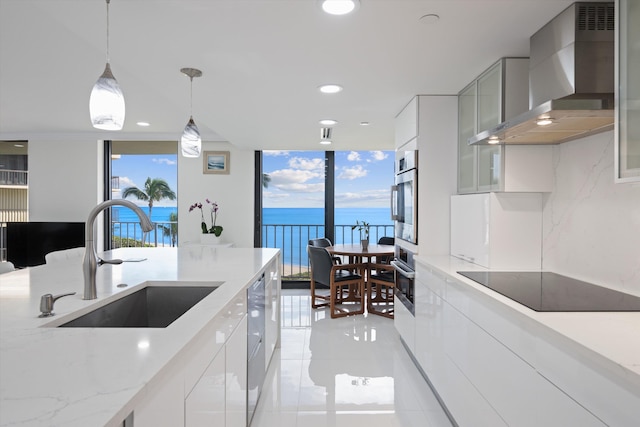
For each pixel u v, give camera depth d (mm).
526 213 2617
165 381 1042
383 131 4742
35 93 3883
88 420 704
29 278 2111
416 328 3230
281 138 5254
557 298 1748
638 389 990
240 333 1989
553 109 1678
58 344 1103
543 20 1979
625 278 1952
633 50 1401
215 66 2580
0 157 6121
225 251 3646
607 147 2098
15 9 2248
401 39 2182
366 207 12180
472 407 2070
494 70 2547
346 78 2830
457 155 3252
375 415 2543
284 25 2002
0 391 816
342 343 3920
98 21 1941
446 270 2531
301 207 11398
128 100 4117
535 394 1463
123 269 2502
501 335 1736
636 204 1903
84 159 6016
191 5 1793
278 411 2582
